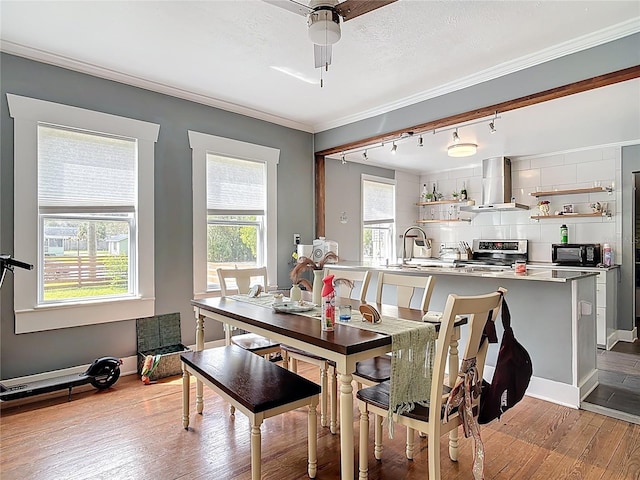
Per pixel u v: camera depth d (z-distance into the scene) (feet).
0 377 9.54
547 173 18.13
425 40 9.11
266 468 6.79
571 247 16.65
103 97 11.05
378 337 5.80
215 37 9.13
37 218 10.00
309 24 6.37
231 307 8.30
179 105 12.59
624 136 15.12
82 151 10.80
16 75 9.71
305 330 6.26
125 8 7.99
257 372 7.20
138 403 9.48
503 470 6.68
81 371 10.69
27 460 6.97
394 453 7.35
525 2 7.65
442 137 15.03
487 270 11.82
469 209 19.70
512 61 10.14
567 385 9.30
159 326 12.07
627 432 7.97
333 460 7.05
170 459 7.02
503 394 6.02
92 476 6.50
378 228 20.44
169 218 12.34
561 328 9.43
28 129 9.86
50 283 10.37
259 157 14.66
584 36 8.91
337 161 18.20
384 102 13.33
